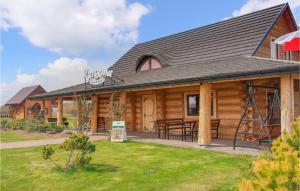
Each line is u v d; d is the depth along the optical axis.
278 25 17.12
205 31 20.02
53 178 7.84
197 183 7.12
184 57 18.80
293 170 3.61
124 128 15.22
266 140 11.55
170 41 22.41
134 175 8.01
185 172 8.21
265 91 14.89
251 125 14.43
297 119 4.70
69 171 8.50
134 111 21.19
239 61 13.56
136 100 21.25
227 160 9.62
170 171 8.36
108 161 9.92
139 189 6.75
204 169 8.49
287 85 10.12
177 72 15.03
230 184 6.91
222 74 11.00
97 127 21.17
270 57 16.17
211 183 7.08
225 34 18.05
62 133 19.45
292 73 9.36
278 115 15.25
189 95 17.58
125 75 21.45
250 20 17.56
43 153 8.96
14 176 8.09
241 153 10.72
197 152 11.23
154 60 20.34
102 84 18.22
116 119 16.03
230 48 16.47
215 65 14.14
